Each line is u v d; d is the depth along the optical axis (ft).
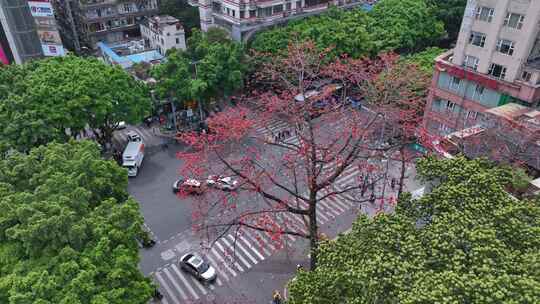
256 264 109.81
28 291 61.21
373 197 106.83
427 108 143.64
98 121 139.64
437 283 45.06
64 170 83.46
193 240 117.60
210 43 175.11
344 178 135.23
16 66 137.39
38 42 179.42
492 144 97.50
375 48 176.96
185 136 113.80
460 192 60.29
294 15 203.41
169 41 206.80
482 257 48.39
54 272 64.44
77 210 74.79
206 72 159.53
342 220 123.34
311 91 148.36
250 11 191.01
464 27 124.57
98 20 230.48
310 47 134.51
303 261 110.11
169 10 231.50
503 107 113.29
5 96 124.16
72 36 247.09
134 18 241.14
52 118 123.54
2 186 77.61
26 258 69.36
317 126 123.13
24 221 68.90
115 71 146.82
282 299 97.71
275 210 86.12
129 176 145.79
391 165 131.95
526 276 45.39
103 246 67.72
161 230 121.49
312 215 84.74
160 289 103.04
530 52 116.47
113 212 75.51
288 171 116.47
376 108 114.52
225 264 109.40
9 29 172.65
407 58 164.14
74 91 129.80
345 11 208.33
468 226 54.13
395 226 55.57
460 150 99.40
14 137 114.62
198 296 101.30
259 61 165.89
